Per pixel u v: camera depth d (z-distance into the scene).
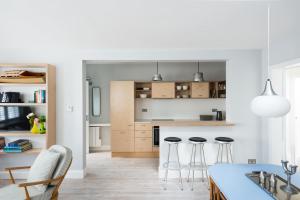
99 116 6.45
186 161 4.05
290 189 1.72
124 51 4.11
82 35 3.22
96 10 2.34
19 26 2.83
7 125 3.83
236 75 4.12
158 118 6.43
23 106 3.88
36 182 2.27
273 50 3.73
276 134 3.85
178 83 6.35
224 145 4.08
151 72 6.44
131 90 5.75
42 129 3.75
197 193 3.36
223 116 6.40
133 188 3.55
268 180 1.91
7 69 3.93
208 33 3.15
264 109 1.64
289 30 3.01
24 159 3.94
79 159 4.03
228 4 2.21
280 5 2.22
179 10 2.35
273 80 3.78
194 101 6.45
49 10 2.34
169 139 3.73
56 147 2.85
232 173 2.18
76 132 4.01
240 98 4.12
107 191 3.43
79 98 4.02
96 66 6.43
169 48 4.04
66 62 4.00
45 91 3.77
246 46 3.93
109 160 5.33
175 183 3.77
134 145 5.71
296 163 4.35
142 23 2.74
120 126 5.72
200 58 4.12
